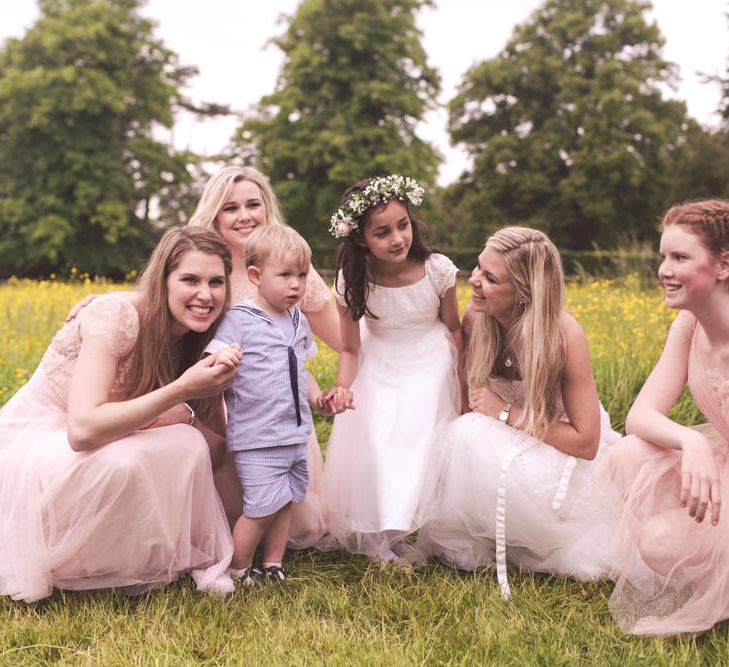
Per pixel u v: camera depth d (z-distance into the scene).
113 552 2.55
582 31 31.36
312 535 3.14
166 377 2.71
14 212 27.77
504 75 31.44
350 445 3.15
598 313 7.17
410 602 2.57
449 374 3.26
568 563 2.80
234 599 2.61
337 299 3.28
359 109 27.58
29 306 7.84
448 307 3.37
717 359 2.42
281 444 2.76
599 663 2.18
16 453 2.62
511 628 2.36
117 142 29.27
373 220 3.04
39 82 27.38
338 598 2.62
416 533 3.38
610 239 30.47
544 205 31.22
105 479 2.43
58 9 30.80
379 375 3.25
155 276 2.64
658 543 2.39
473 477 2.83
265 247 2.79
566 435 2.83
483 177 32.00
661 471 2.49
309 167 28.42
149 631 2.31
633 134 30.02
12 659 2.21
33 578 2.48
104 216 27.72
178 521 2.61
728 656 2.15
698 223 2.29
